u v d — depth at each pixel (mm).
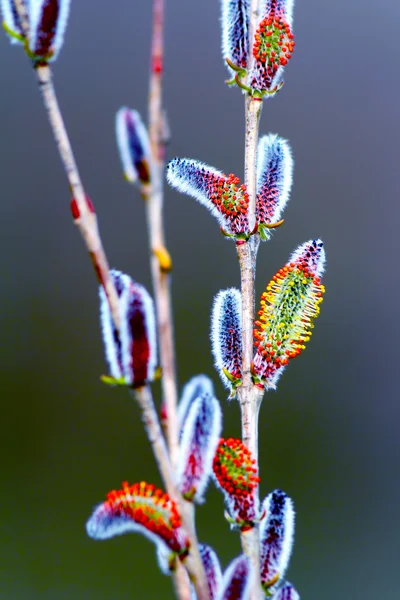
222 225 404
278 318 395
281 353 395
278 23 404
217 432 356
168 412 354
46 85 357
